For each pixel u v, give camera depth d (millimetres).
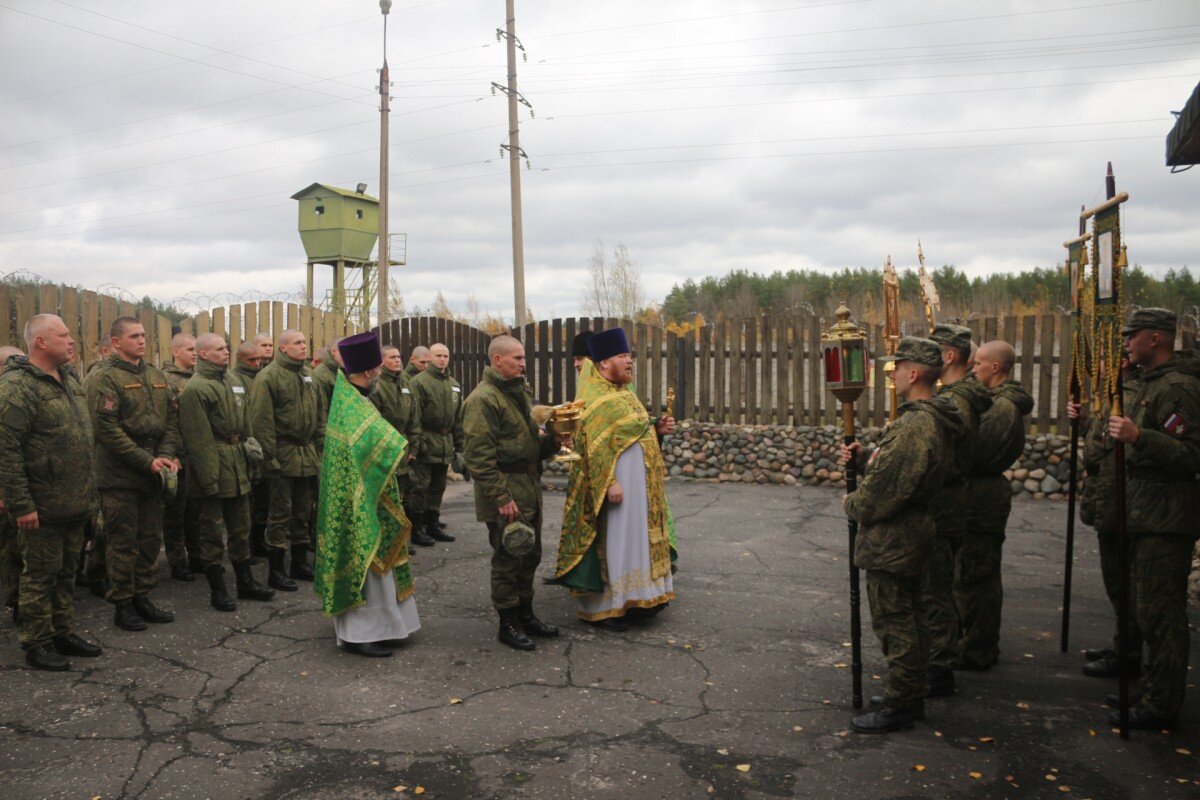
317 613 5957
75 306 7816
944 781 3584
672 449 12008
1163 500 3916
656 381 12336
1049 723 4137
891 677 4043
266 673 4840
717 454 11797
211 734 4059
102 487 5453
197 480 5879
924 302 5898
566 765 3752
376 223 28891
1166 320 4098
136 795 3492
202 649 5211
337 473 5152
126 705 4383
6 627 5508
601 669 4926
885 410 11242
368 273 28156
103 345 6961
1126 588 3906
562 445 5438
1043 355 10250
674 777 3641
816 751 3871
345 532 5098
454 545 8094
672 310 41719
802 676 4805
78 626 5582
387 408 7750
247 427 6309
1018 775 3629
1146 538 3982
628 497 5652
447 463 8305
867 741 3965
